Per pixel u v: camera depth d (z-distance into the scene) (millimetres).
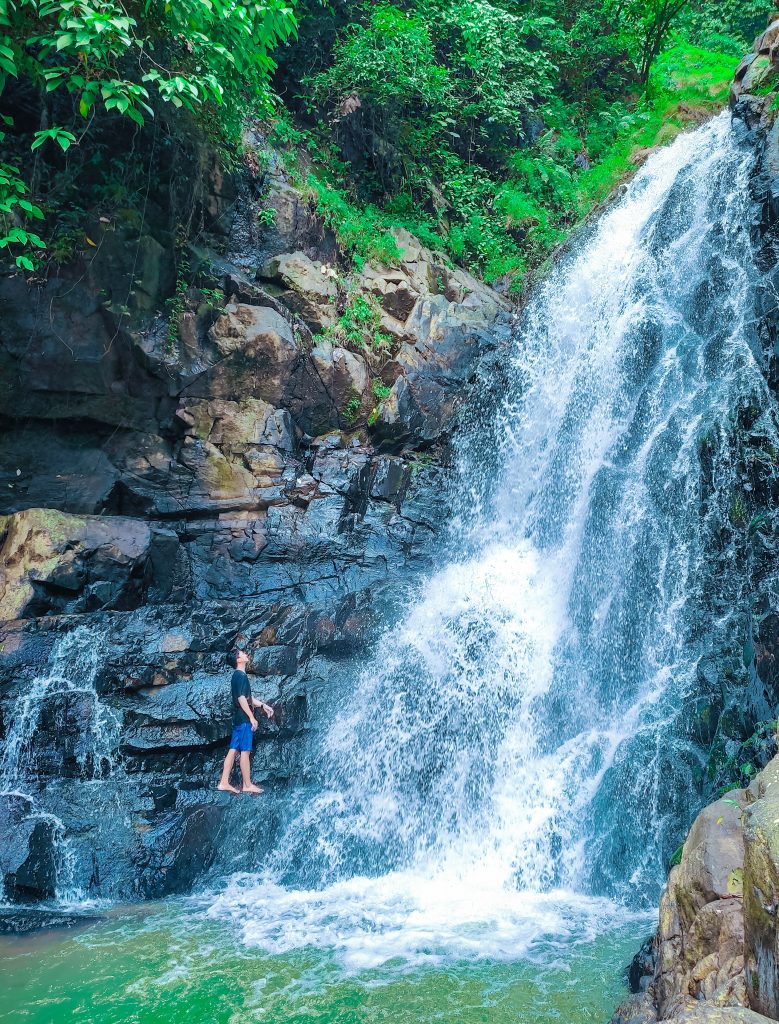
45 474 10336
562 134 15758
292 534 10516
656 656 7934
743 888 2795
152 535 9898
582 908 6426
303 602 9484
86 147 10281
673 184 10680
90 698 8008
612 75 16781
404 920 6160
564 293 12094
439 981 5000
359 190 13992
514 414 11820
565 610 9195
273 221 11867
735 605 7336
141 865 6902
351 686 8680
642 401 9562
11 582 8812
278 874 7238
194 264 10969
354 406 11531
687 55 16469
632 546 8805
